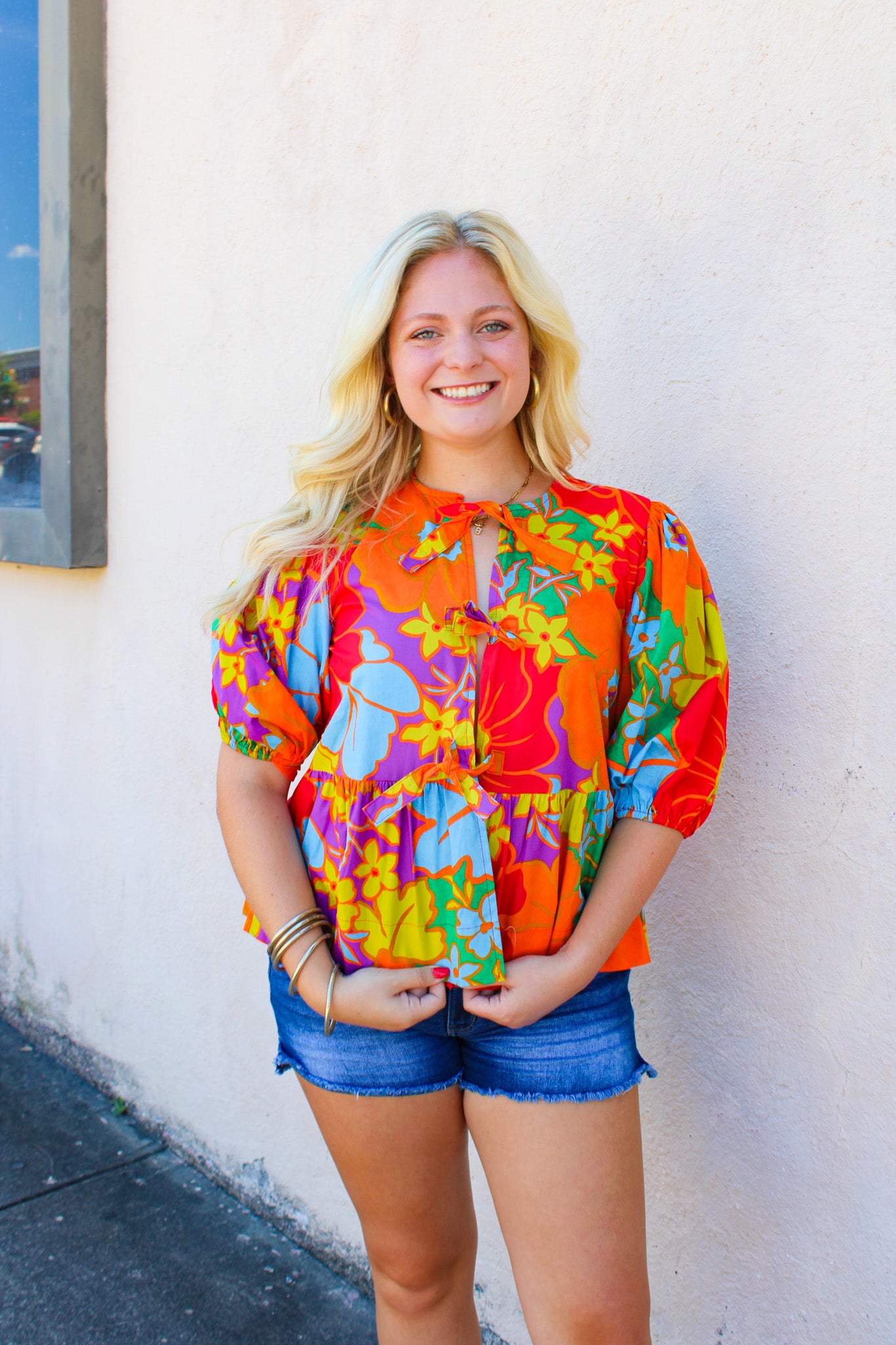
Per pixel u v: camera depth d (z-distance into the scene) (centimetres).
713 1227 167
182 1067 265
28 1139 272
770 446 152
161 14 246
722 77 153
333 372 141
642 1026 174
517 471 145
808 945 152
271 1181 240
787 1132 156
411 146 196
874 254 139
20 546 287
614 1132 131
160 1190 252
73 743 292
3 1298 213
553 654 126
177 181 245
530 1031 130
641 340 166
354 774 131
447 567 132
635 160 164
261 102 224
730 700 159
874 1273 148
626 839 130
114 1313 209
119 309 264
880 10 136
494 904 126
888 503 140
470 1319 153
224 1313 210
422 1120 136
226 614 143
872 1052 146
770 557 153
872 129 138
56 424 267
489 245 131
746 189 151
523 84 178
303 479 144
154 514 257
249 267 229
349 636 134
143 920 273
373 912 131
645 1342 131
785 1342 159
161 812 263
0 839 331
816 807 150
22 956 328
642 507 134
